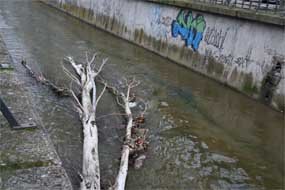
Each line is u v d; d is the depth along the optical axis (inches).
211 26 653.3
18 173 335.3
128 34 946.7
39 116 475.2
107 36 1010.1
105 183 352.8
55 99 532.4
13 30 985.5
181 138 449.7
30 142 387.9
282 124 493.0
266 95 537.3
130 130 436.5
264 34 540.7
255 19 546.3
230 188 361.1
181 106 542.0
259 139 458.6
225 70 618.5
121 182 344.2
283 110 506.6
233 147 437.1
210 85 628.1
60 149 405.4
